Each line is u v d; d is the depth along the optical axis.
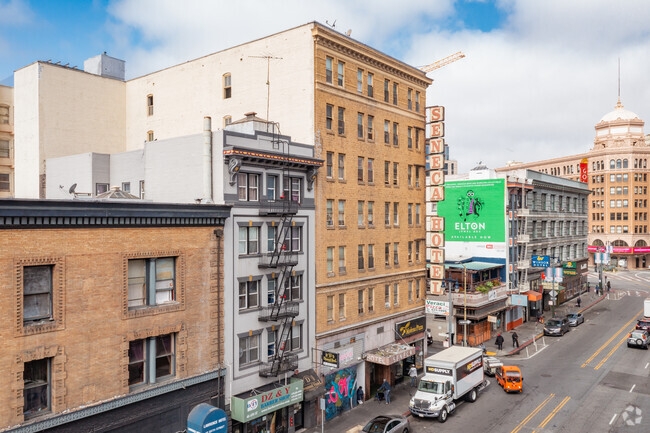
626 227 119.75
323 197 32.19
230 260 26.02
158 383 22.67
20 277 18.14
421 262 42.59
